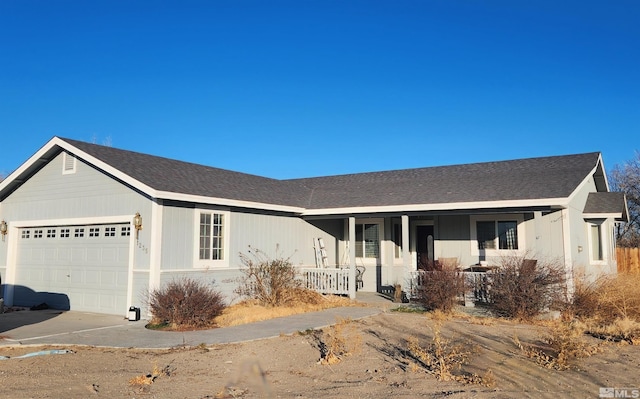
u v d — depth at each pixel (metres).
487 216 16.47
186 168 16.61
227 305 14.79
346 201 17.50
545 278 12.97
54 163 15.76
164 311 12.19
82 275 14.89
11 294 16.31
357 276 19.25
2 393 6.75
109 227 14.45
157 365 8.54
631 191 36.84
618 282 13.76
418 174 19.67
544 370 7.97
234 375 7.84
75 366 8.40
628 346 9.93
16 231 16.55
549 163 17.42
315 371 8.12
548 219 14.55
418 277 15.59
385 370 8.07
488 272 14.20
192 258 13.98
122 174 13.41
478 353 9.10
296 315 13.78
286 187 19.80
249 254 15.85
